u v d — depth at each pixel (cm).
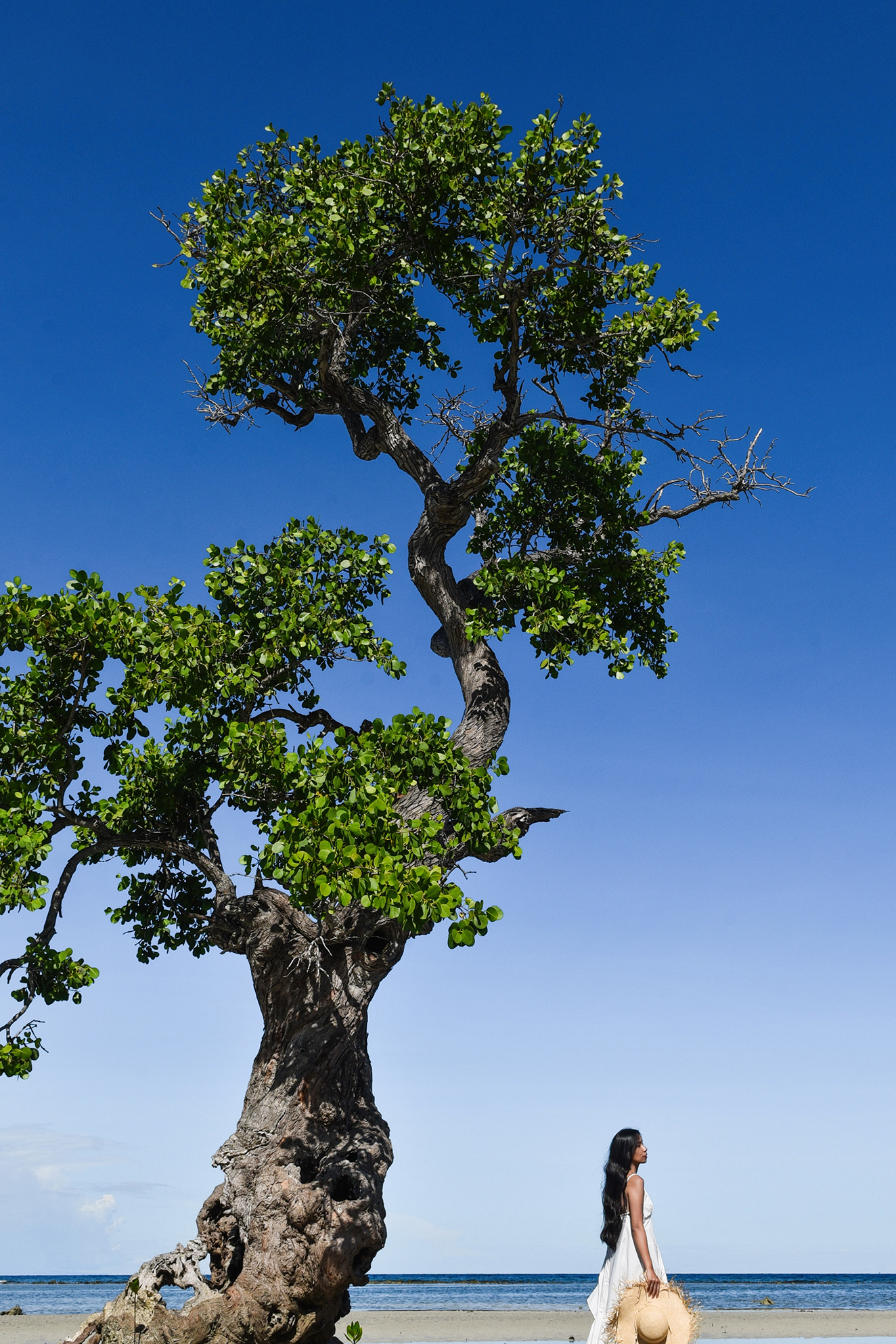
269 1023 1562
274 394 2098
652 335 1858
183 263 1942
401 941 1586
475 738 1770
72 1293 6406
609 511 1978
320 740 1391
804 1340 2992
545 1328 3475
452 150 1722
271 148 1916
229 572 1712
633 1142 902
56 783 1580
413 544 1908
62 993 1529
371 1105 1565
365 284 1811
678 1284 856
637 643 2059
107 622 1502
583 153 1728
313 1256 1361
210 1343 1325
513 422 1852
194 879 1862
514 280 1823
